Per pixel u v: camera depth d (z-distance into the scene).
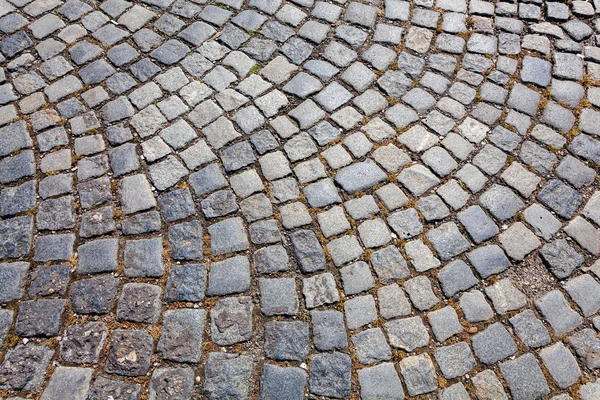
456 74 3.65
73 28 3.86
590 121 3.46
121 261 2.90
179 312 2.75
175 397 2.53
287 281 2.86
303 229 3.03
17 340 2.66
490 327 2.74
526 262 2.94
